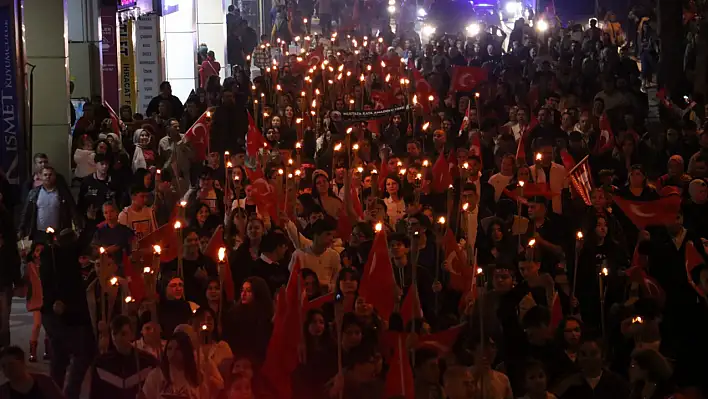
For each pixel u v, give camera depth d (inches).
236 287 438.3
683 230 462.9
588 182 532.7
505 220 514.9
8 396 311.1
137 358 327.9
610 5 1705.2
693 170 610.2
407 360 319.6
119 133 797.9
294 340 338.3
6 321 414.6
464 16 1798.7
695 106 871.7
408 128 781.3
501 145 695.1
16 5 748.0
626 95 898.7
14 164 746.2
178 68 1465.3
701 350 408.5
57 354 413.1
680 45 1050.7
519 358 353.1
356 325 334.0
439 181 549.6
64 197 564.7
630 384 356.8
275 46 1535.4
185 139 684.1
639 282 430.9
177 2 1451.8
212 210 528.1
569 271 458.6
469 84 960.3
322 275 432.1
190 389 333.7
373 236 450.6
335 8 1863.9
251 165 657.6
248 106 938.7
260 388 337.1
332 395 320.5
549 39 1432.1
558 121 772.6
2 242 457.4
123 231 467.2
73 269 410.3
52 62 854.5
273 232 443.5
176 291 392.8
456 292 428.8
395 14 1918.1
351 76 1010.7
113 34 1099.3
